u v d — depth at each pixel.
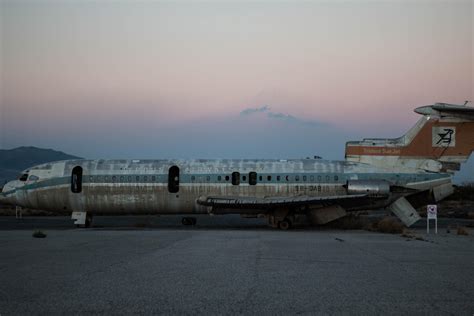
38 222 35.56
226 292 9.64
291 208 27.55
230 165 28.97
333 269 12.40
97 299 9.04
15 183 30.27
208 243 18.48
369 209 29.03
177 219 39.00
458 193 64.75
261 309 8.33
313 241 19.53
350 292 9.67
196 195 28.64
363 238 21.09
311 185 28.28
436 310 8.28
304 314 8.02
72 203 29.30
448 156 28.02
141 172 28.95
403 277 11.31
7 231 25.17
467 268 12.64
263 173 28.53
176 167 29.30
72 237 20.95
